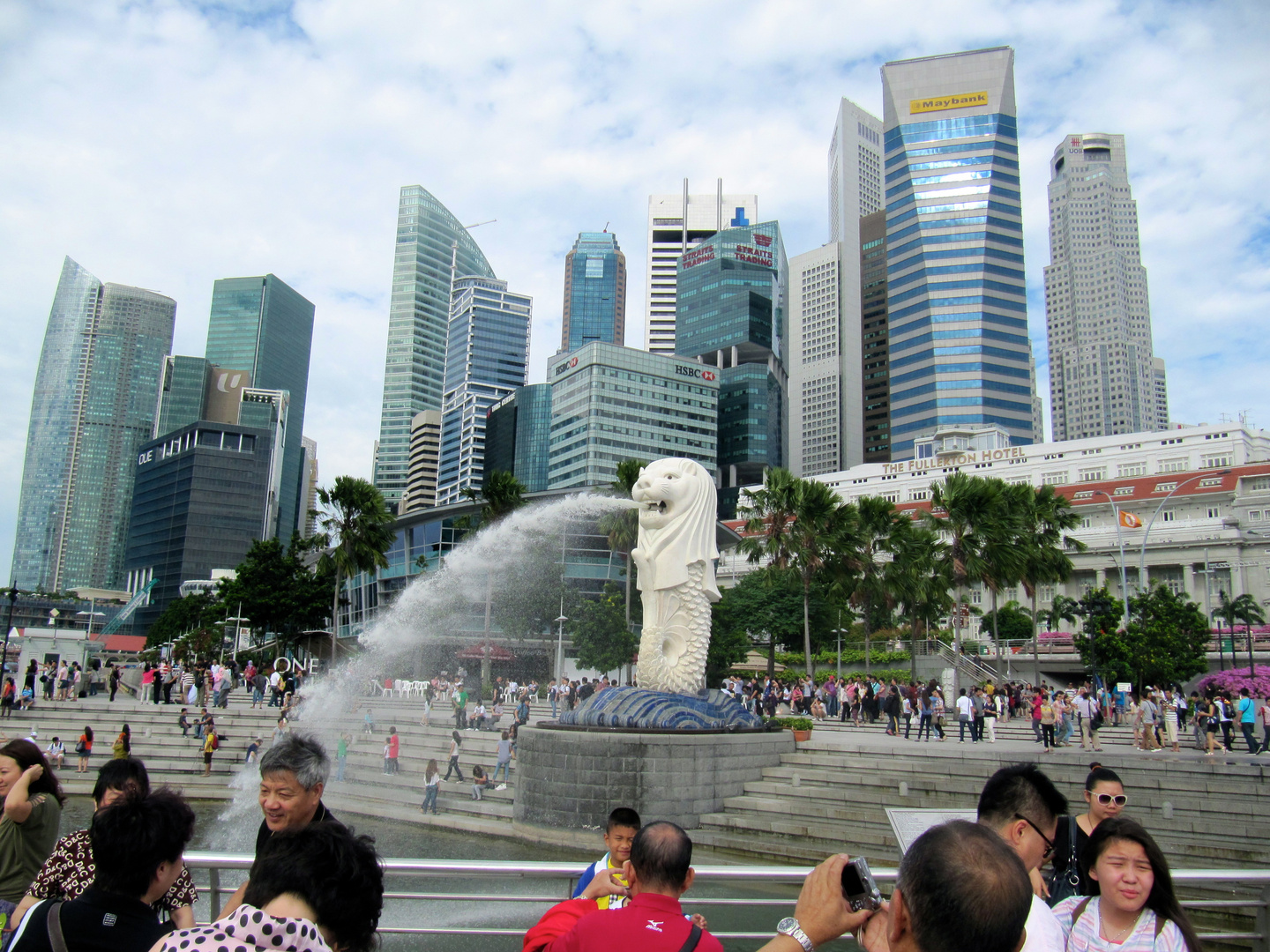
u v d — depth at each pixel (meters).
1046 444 118.81
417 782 24.78
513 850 18.67
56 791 6.11
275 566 61.34
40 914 4.02
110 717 31.23
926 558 46.28
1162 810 17.95
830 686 39.56
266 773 5.09
